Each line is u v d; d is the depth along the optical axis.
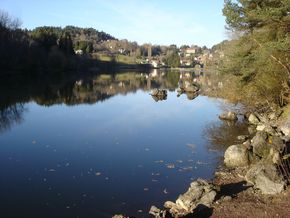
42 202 15.23
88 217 13.91
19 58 84.69
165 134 28.03
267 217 12.38
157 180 17.83
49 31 118.44
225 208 13.23
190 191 14.60
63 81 79.06
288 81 27.88
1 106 41.53
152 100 50.81
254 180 15.98
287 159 17.23
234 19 24.30
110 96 55.25
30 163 20.47
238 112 36.41
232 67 27.28
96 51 182.75
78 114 37.06
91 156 21.92
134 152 22.88
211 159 21.33
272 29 24.81
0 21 86.25
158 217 13.54
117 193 16.19
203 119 34.66
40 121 32.97
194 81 88.44
